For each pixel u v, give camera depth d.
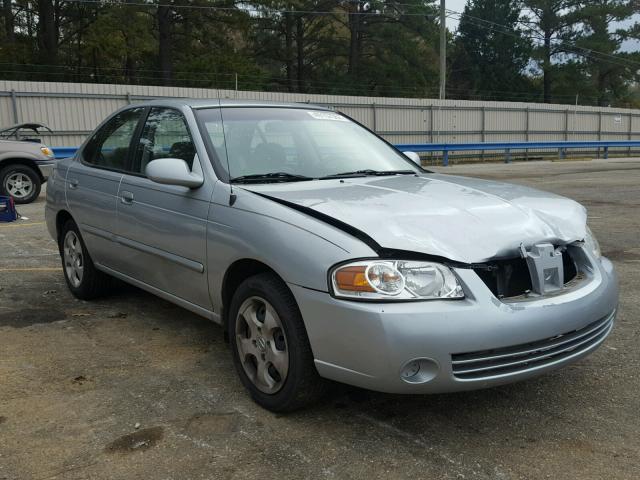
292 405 3.13
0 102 21.00
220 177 3.62
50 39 40.31
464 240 2.91
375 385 2.76
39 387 3.58
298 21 49.06
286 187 3.54
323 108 4.80
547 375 3.73
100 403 3.38
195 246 3.63
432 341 2.66
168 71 41.75
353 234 2.88
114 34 37.56
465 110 32.28
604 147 34.53
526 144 30.14
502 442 2.96
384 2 50.31
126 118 4.82
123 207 4.35
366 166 4.21
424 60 52.16
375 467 2.74
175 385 3.62
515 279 2.96
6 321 4.75
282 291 3.07
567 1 60.94
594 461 2.79
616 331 4.48
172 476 2.68
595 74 63.94
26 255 7.11
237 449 2.90
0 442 2.97
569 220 3.39
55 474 2.70
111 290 5.30
